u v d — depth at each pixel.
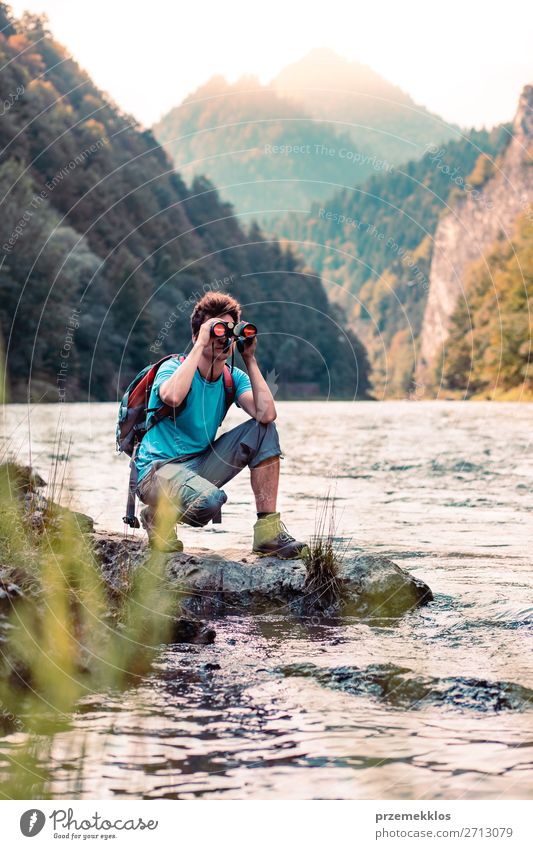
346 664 2.92
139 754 2.17
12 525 3.62
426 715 2.46
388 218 135.38
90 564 3.41
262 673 2.85
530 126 94.06
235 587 3.94
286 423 22.80
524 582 4.32
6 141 53.94
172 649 3.15
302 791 2.00
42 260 39.00
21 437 6.88
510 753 2.19
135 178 69.69
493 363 55.66
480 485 8.94
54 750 2.20
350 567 4.06
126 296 50.03
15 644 2.59
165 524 4.11
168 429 4.26
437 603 3.93
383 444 15.09
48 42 74.06
